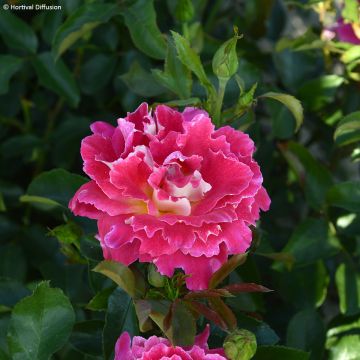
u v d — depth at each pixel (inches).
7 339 19.2
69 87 25.7
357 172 30.2
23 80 28.3
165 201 17.7
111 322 19.4
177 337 18.0
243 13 30.6
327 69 26.5
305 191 24.2
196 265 17.9
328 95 25.6
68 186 21.3
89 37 26.7
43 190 21.4
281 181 29.4
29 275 27.7
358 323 24.1
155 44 22.9
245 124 21.4
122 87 27.0
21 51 27.7
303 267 24.3
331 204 23.0
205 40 26.6
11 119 28.5
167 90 23.0
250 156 18.6
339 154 27.4
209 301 18.9
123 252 18.0
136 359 18.0
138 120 18.5
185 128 18.1
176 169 18.1
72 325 19.2
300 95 25.9
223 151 18.2
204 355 17.9
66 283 24.0
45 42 27.4
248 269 21.6
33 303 19.0
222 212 17.8
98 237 18.8
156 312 18.4
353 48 24.1
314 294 24.2
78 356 23.5
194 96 22.6
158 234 17.6
